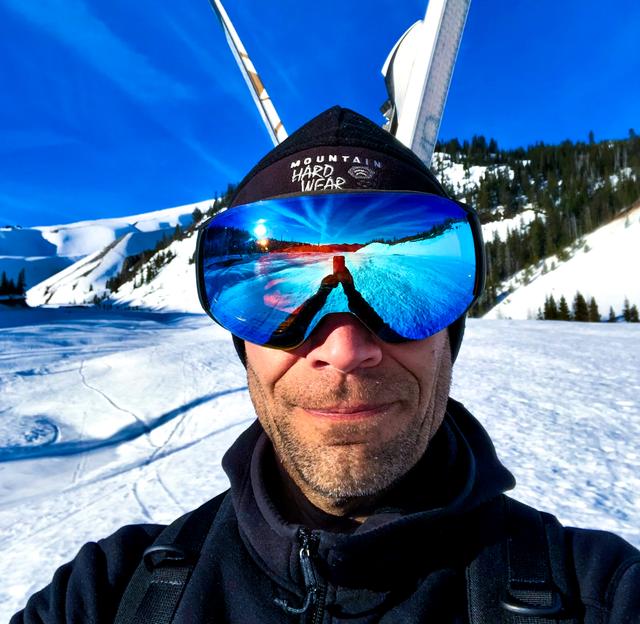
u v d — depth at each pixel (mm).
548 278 70375
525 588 798
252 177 1123
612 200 84062
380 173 997
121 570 1002
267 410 918
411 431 849
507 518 926
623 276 62531
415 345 870
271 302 911
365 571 833
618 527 2867
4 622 2363
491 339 14664
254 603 864
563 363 10062
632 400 6668
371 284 905
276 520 902
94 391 9703
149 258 101875
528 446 4730
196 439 6305
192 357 12641
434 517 838
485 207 104375
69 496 4547
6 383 10477
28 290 120125
